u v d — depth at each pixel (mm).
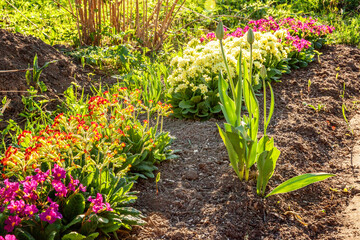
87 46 5938
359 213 2910
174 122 4324
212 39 5984
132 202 2732
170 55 6230
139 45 6383
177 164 3494
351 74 5762
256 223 2799
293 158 3635
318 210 3010
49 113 4086
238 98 2885
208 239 2619
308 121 4398
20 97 4133
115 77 4988
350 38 7289
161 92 4836
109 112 4297
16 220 2033
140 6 7441
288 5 9062
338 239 2686
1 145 3463
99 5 5988
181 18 8000
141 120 4297
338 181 3379
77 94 4695
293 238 2699
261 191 3062
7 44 4586
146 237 2633
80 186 2338
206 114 4270
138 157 3217
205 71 4426
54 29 6078
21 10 6855
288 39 5938
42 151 2492
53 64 4832
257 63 4656
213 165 3451
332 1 9500
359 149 3891
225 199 2990
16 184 2102
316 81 5465
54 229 2236
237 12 8305
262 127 4184
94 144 3107
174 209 2920
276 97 4969
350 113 4730
